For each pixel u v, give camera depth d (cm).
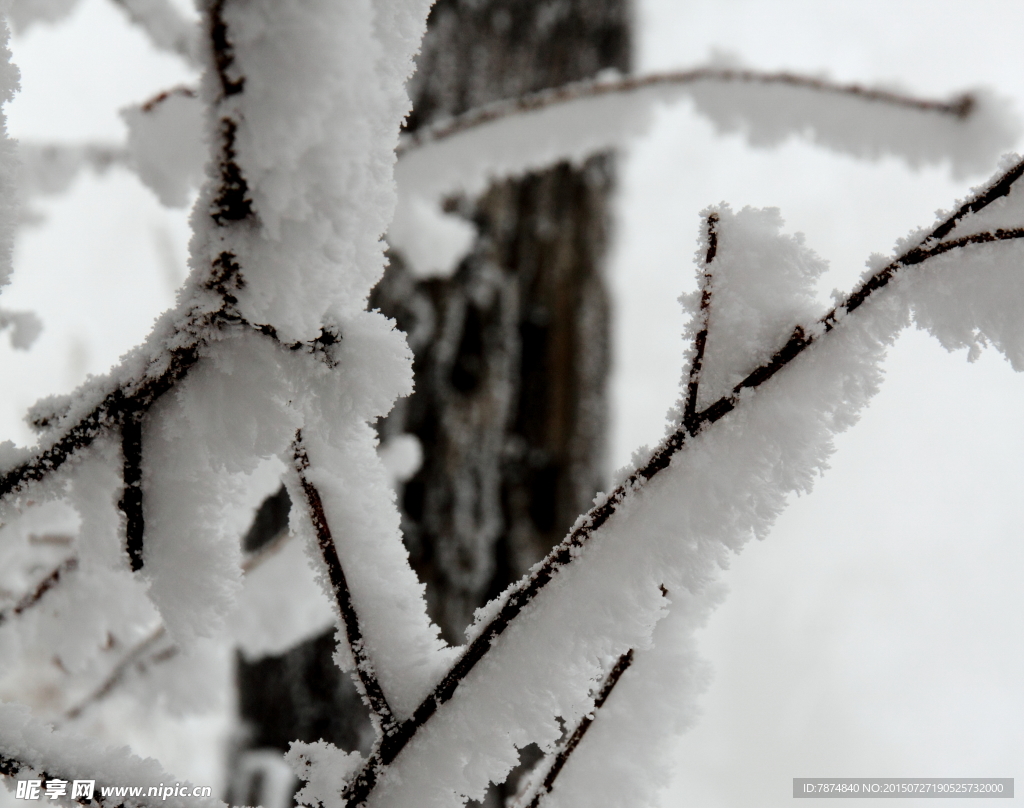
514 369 266
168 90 120
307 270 97
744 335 101
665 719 105
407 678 101
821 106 135
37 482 101
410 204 150
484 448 254
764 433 100
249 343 99
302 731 226
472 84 268
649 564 100
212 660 123
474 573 242
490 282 271
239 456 99
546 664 100
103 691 122
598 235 289
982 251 100
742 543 100
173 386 100
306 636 128
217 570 101
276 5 95
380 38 97
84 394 100
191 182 121
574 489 260
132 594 114
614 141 145
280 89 95
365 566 102
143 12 122
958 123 129
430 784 100
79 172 145
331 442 99
